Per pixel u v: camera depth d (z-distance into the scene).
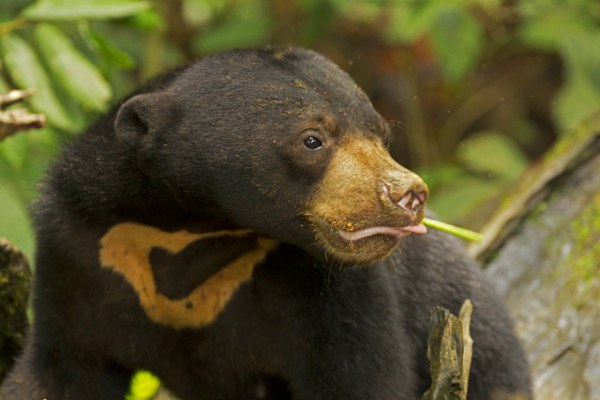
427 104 20.41
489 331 9.05
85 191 7.06
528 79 21.02
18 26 10.22
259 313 7.62
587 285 10.52
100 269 7.20
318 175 6.73
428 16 14.40
